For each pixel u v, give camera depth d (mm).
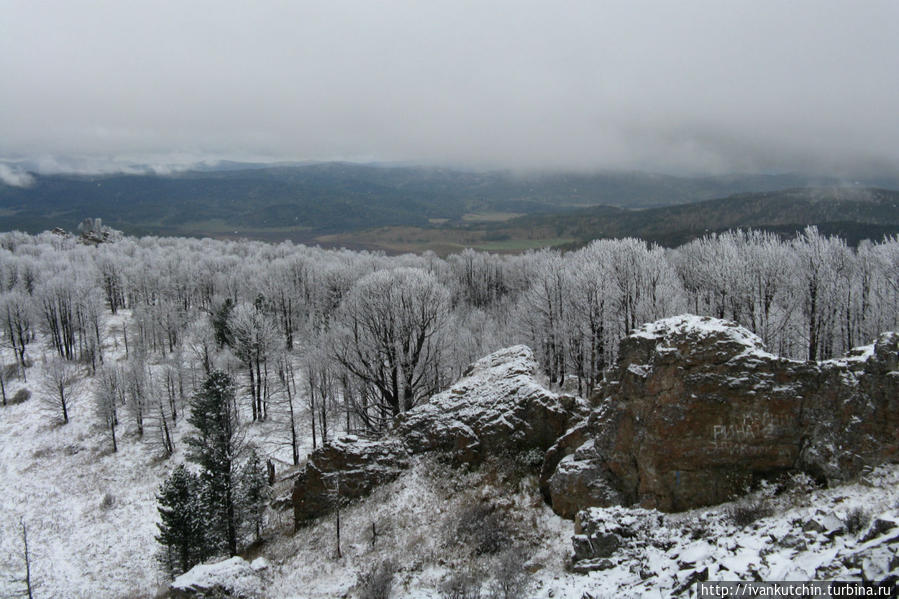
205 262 142125
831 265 54219
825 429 19938
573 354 60438
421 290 49656
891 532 13039
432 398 36125
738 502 19828
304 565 26969
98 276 125812
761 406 20672
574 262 69312
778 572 13906
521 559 21609
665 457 21375
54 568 45250
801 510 17781
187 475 38781
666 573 16406
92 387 83062
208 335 81562
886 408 19016
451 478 30156
